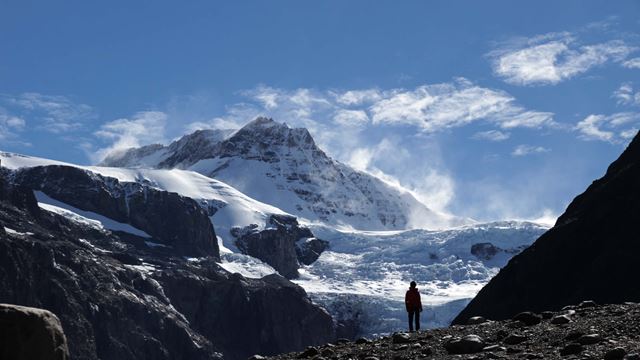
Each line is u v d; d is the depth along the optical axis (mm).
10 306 31062
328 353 44125
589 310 45500
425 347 41844
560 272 165125
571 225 170875
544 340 40562
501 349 39688
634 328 40094
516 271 172750
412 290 56688
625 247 156750
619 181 172750
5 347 30578
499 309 169375
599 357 36469
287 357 45312
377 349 43219
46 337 31094
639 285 149000
